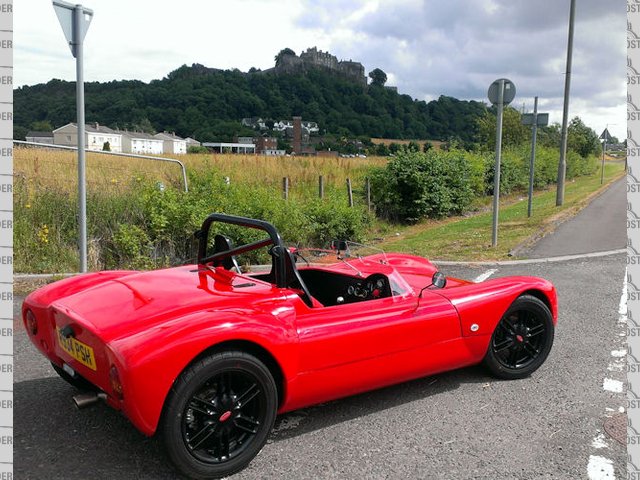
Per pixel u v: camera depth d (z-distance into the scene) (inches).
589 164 2458.2
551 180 1534.2
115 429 142.3
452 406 163.5
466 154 1026.1
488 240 496.4
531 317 186.2
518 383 181.9
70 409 152.6
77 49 273.4
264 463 129.4
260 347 128.0
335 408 161.0
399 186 780.6
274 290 142.2
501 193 1162.0
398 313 155.1
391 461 131.6
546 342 187.2
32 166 428.1
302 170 924.6
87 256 333.7
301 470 126.6
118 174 440.5
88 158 561.0
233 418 123.1
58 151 571.2
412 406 163.0
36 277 292.7
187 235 369.4
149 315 123.6
